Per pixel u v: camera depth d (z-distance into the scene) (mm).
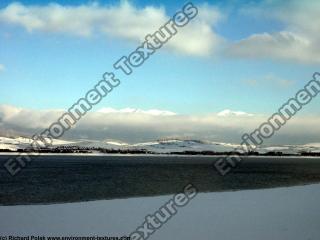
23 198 37219
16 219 21859
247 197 32188
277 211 24797
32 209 25391
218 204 27891
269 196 33031
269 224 20328
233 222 21000
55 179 61969
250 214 23562
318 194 35031
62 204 27969
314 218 22250
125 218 22359
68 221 21500
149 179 63125
